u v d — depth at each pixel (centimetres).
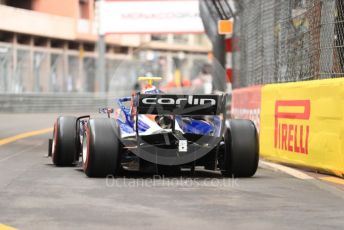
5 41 4872
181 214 1288
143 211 1312
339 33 1892
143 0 5478
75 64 6184
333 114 1802
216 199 1452
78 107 5809
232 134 1752
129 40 7081
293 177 1831
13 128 3825
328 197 1500
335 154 1794
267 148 2288
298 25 2177
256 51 2791
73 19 5866
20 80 5228
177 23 5428
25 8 5081
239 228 1175
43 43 5534
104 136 1698
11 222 1204
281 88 2169
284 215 1291
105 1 5528
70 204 1376
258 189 1600
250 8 2922
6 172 1864
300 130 1997
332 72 1917
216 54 3684
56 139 1978
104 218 1245
